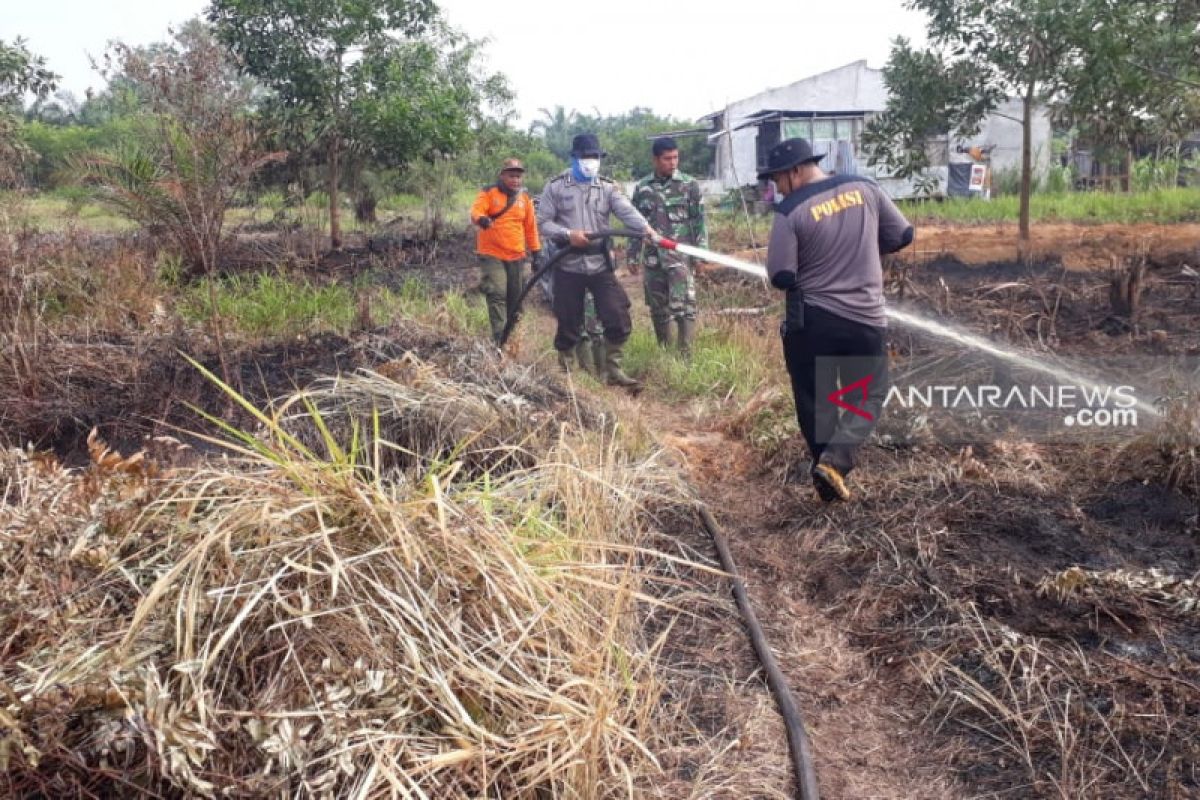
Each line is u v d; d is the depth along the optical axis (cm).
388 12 1333
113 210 944
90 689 236
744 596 410
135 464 343
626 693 320
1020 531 449
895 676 364
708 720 332
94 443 365
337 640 273
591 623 327
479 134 1705
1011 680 346
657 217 803
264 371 605
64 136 2759
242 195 1173
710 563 445
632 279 1329
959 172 2566
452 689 273
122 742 233
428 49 1378
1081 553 427
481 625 291
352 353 636
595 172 730
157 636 261
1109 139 1054
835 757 321
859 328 473
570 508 395
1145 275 942
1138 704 327
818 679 365
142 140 907
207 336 661
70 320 668
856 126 2802
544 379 625
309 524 297
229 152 664
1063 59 1055
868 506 488
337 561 274
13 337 555
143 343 634
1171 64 990
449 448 495
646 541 453
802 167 486
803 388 489
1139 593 389
